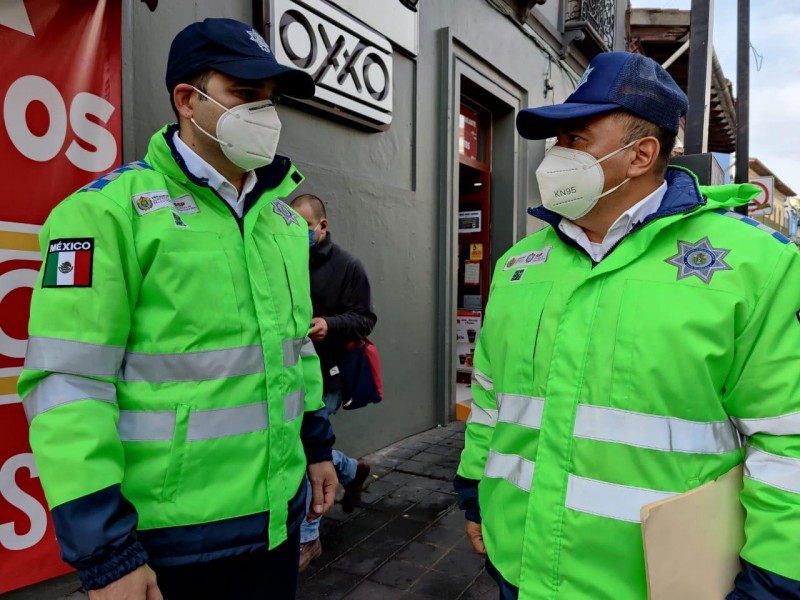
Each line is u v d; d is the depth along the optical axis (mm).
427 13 4672
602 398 1099
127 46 2455
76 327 1076
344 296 2838
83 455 1020
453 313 5133
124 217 1142
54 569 2184
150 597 1070
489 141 6301
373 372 2945
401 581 2594
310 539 2641
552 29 6820
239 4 3113
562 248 1312
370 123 4016
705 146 4453
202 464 1195
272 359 1322
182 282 1190
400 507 3367
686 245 1114
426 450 4355
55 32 2146
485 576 2641
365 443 4199
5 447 2055
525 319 1277
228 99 1293
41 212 2131
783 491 989
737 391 1068
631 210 1197
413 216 4641
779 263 1042
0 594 2156
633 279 1122
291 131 3471
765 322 1033
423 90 4695
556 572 1131
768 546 985
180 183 1273
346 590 2516
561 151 1264
